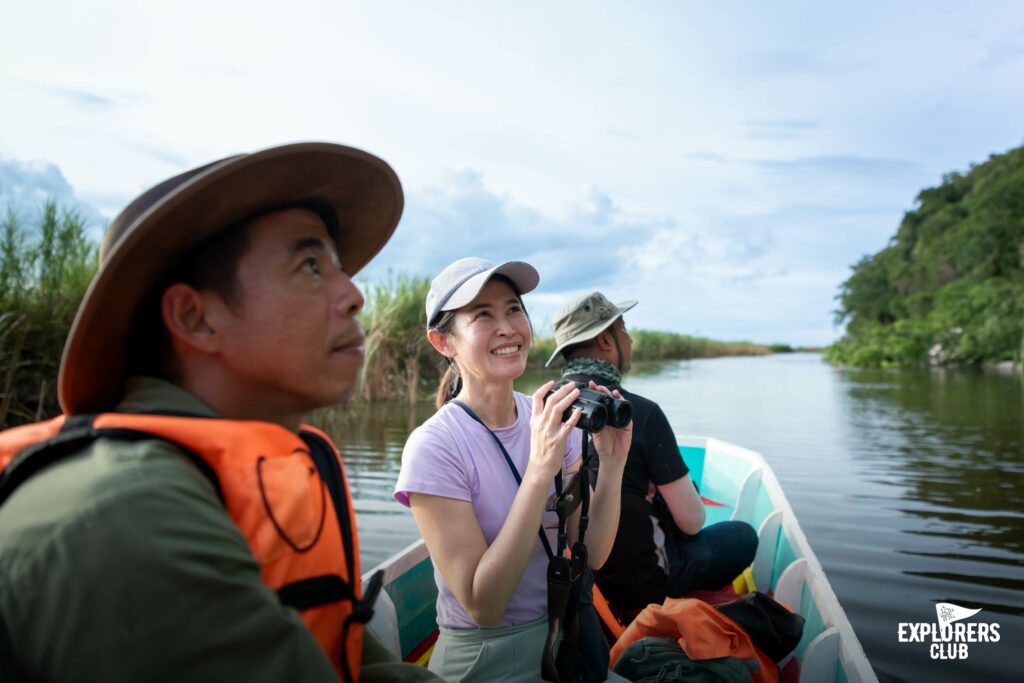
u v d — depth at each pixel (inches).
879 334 1652.3
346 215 41.4
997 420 421.7
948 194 2309.3
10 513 24.7
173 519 24.3
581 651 64.1
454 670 62.4
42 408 293.6
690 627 73.9
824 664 71.9
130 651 22.6
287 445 32.4
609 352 101.8
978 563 158.2
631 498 92.5
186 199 29.8
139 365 34.7
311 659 26.8
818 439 348.5
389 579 84.7
